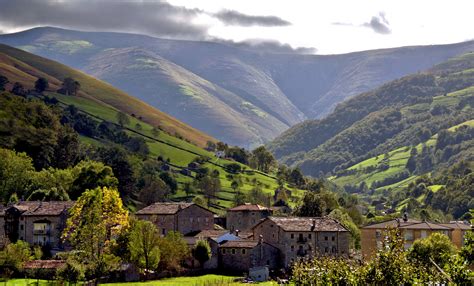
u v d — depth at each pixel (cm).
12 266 15262
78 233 15775
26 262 15788
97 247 15838
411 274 8375
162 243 17662
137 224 16775
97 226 15775
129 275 16150
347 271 9238
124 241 16550
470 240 7662
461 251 7688
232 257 19825
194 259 19300
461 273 7412
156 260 16650
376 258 8762
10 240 19300
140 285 15025
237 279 17300
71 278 14100
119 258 15825
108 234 16375
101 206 15988
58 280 13950
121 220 16250
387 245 8794
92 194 15925
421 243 14775
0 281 14350
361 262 10081
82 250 15625
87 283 14362
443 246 14500
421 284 7981
